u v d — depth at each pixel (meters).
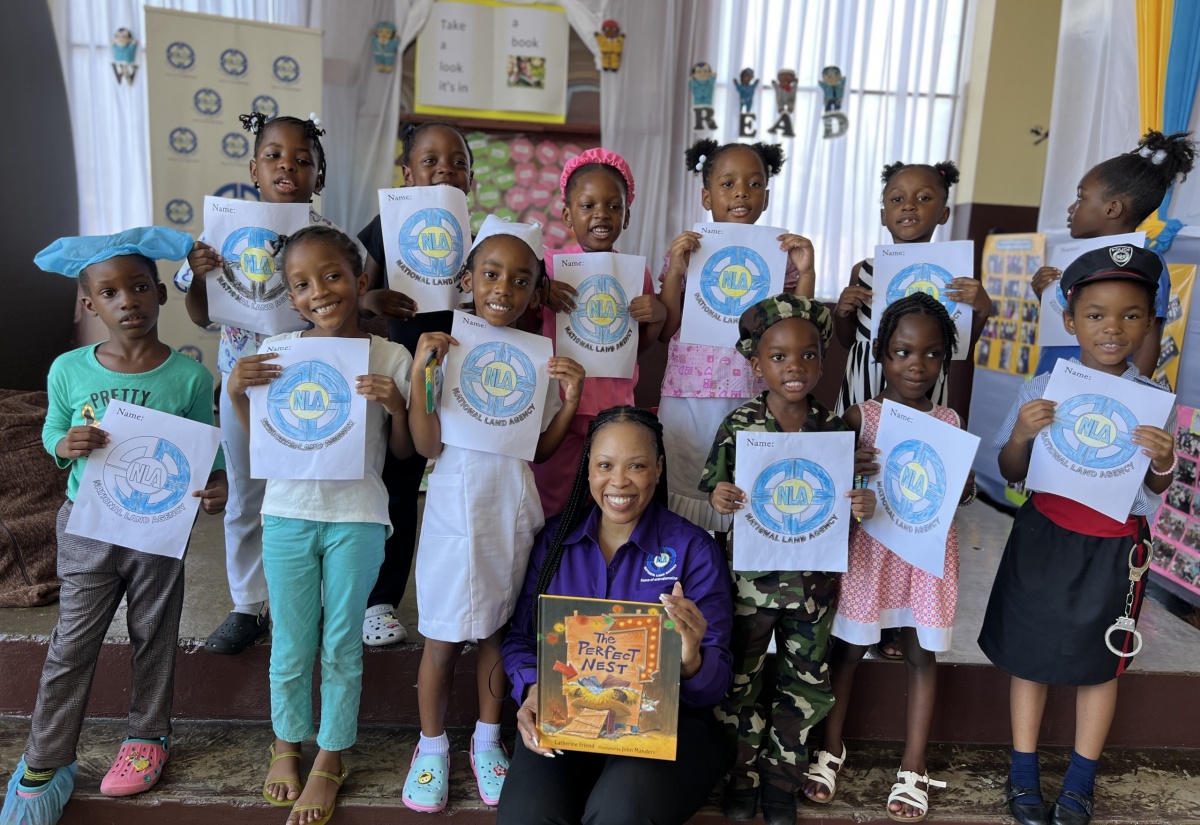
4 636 1.94
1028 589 1.74
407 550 2.12
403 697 2.00
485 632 1.65
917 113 4.55
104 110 3.99
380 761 1.87
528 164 4.41
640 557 1.64
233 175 3.86
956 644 2.12
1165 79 2.58
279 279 1.84
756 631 1.71
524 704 1.54
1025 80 4.45
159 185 3.79
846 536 1.64
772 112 4.43
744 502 1.64
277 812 1.72
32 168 3.57
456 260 1.86
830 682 1.80
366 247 2.07
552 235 4.48
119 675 1.96
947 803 1.82
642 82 4.28
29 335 3.56
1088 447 1.63
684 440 2.00
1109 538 1.69
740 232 1.94
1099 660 1.69
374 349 1.70
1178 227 2.63
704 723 1.64
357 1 4.06
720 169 1.99
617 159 1.97
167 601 1.71
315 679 1.96
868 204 4.56
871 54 4.44
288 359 1.62
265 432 1.62
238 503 1.95
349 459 1.62
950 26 4.50
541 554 1.71
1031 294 3.46
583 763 1.62
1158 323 1.93
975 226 4.62
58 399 1.70
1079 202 2.10
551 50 4.27
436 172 1.97
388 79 4.15
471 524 1.63
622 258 1.90
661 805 1.43
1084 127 3.12
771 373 1.64
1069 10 3.14
